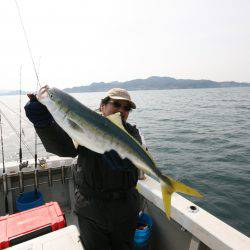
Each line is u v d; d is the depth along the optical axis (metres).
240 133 20.75
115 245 2.19
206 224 2.34
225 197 8.61
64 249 1.98
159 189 3.11
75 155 1.96
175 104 60.06
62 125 1.53
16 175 3.90
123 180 2.07
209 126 25.19
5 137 20.28
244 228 6.78
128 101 2.25
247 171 11.15
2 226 2.38
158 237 3.16
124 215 2.12
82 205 2.08
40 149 16.11
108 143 1.69
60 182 4.23
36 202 3.72
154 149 16.00
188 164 12.53
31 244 2.03
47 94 1.53
